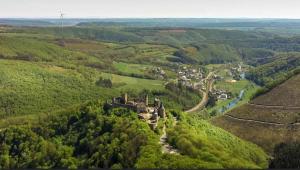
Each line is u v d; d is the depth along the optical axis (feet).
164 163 440.45
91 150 562.66
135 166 447.42
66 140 648.79
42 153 608.60
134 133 537.65
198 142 508.12
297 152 584.81
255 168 457.27
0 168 609.01
